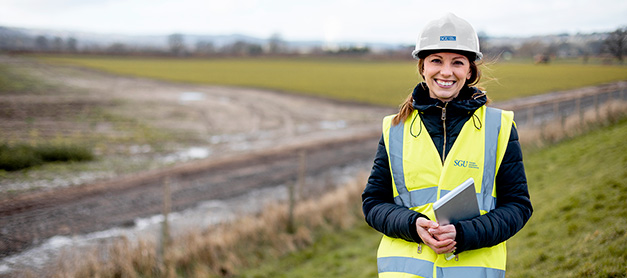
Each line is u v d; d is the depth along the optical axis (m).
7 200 11.24
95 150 17.47
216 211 11.01
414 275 1.83
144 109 30.77
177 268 7.41
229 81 58.78
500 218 1.74
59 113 26.50
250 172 15.01
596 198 5.84
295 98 41.19
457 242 1.69
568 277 3.82
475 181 1.83
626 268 3.36
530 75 47.97
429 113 1.92
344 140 21.41
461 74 1.88
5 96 32.97
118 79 56.91
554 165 10.84
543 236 5.47
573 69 38.16
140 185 13.08
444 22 1.86
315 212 9.80
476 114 1.89
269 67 95.00
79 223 9.96
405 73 78.50
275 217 9.21
